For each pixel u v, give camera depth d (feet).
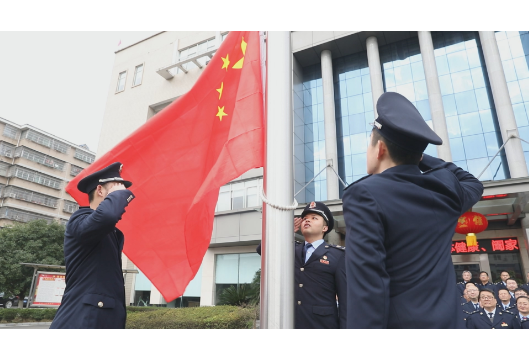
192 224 5.85
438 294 3.12
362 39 41.73
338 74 44.42
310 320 6.55
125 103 57.16
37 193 119.96
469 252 31.81
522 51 34.63
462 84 36.55
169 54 55.67
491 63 33.65
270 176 4.03
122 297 5.98
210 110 6.97
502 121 31.68
